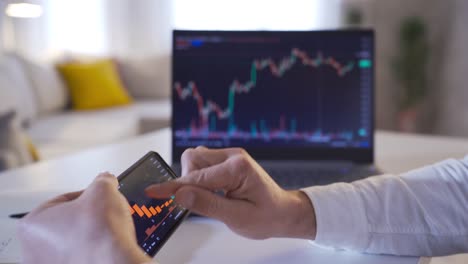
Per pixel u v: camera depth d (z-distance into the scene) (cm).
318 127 87
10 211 57
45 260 31
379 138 117
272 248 52
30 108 248
